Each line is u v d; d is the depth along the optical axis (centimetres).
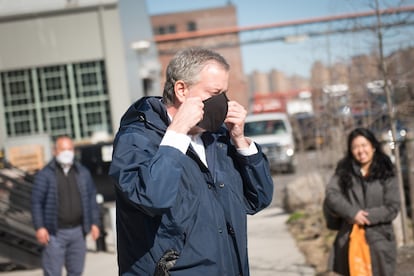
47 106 2125
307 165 1359
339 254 546
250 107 3052
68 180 692
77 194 693
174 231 289
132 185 276
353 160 541
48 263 686
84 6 2086
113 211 1176
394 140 725
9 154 1795
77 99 2120
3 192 1080
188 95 300
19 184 1076
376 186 531
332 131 1099
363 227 534
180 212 288
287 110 2431
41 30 2109
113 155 292
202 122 294
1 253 962
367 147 534
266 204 333
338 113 1052
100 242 1064
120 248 302
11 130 2122
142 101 306
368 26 838
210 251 292
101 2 2078
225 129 326
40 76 2123
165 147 278
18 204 1041
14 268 1007
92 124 2122
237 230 306
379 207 528
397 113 790
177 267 289
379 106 866
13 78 2127
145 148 288
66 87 2125
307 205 1255
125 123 304
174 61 304
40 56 2112
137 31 2295
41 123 2123
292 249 930
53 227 684
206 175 302
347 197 538
